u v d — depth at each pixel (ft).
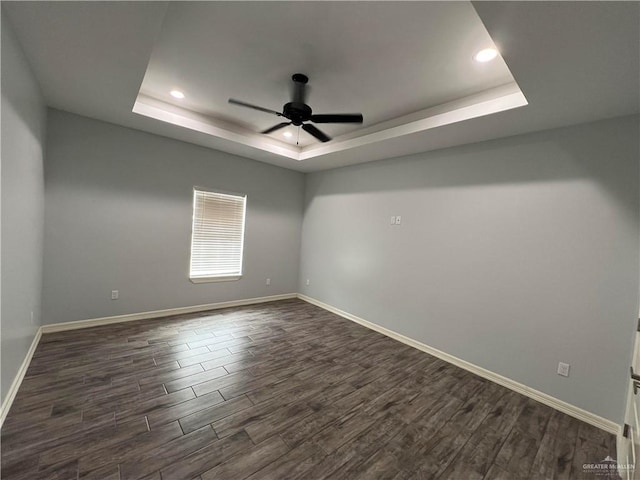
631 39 4.42
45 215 9.57
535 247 8.23
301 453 5.54
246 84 8.47
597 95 6.12
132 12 4.91
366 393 7.79
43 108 8.60
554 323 7.82
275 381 8.08
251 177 15.15
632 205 6.76
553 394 7.77
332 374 8.71
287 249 17.11
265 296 16.35
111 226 11.02
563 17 4.16
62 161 9.81
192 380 7.80
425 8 5.18
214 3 5.36
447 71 7.15
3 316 5.60
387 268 12.53
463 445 6.06
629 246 6.77
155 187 12.03
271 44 6.54
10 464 4.82
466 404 7.57
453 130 8.82
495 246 9.09
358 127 10.99
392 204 12.44
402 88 8.09
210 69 7.76
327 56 6.87
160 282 12.45
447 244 10.39
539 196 8.18
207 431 5.92
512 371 8.57
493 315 9.07
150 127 10.98
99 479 4.66
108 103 8.87
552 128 7.98
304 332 12.09
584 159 7.45
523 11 4.15
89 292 10.69
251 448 5.56
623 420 6.63
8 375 6.03
